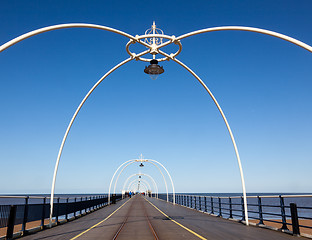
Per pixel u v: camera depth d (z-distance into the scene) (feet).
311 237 30.04
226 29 30.07
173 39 32.58
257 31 28.45
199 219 53.52
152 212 71.97
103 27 29.86
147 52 36.88
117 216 60.90
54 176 44.70
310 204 260.21
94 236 32.42
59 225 45.55
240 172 45.98
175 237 31.30
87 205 71.61
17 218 32.63
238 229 38.50
